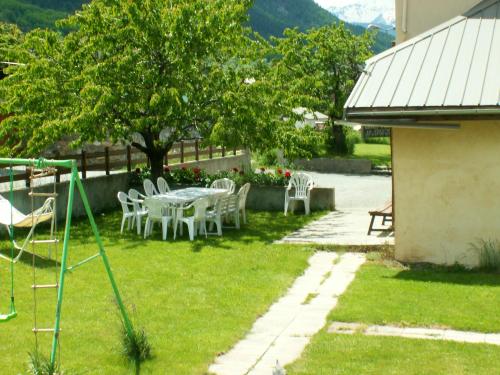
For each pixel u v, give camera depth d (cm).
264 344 791
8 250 1323
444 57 1138
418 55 1165
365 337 795
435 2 1255
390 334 812
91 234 1530
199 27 1642
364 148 4469
